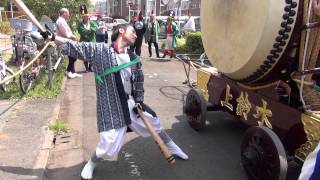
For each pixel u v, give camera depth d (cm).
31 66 800
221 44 462
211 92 559
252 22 399
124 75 405
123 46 407
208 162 484
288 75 407
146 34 1517
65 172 446
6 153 473
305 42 371
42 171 434
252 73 423
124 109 405
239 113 479
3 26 1895
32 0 1869
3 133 537
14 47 1027
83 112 685
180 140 557
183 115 677
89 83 940
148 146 527
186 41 1570
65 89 860
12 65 999
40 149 489
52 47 902
